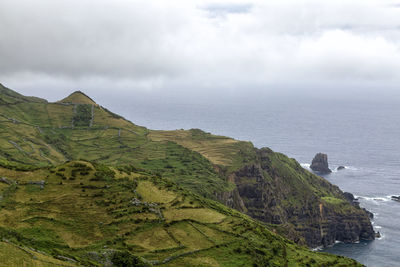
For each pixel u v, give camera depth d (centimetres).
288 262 15512
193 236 15000
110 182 17212
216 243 14775
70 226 13938
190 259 13475
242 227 16588
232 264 13688
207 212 17250
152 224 15112
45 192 15725
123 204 15850
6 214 13838
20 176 16475
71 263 11006
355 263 17600
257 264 14000
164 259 13175
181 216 16275
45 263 10212
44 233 13188
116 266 12175
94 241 13462
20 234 12581
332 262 17000
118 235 14025
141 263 12350
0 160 18075
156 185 18812
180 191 19062
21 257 10025
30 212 14212
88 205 15375
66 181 16675
